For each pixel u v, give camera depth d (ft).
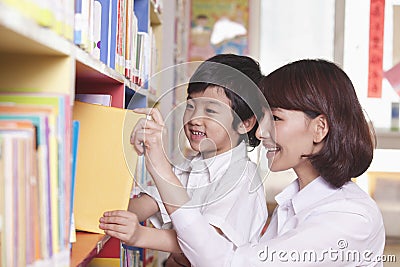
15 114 2.59
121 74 4.65
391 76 10.47
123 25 4.73
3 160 2.24
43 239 2.56
